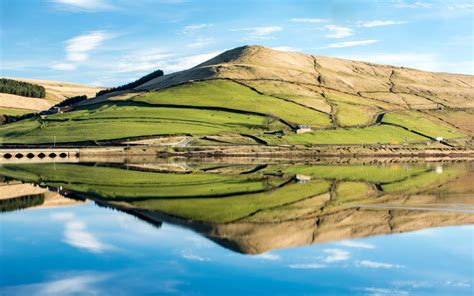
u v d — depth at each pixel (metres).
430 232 51.84
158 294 34.59
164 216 58.31
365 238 49.16
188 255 42.62
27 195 74.38
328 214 60.97
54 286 35.81
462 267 40.62
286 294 34.88
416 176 113.62
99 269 39.28
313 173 119.06
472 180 104.00
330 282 37.06
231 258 42.00
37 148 186.88
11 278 37.38
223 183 93.19
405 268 40.16
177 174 111.81
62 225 53.41
